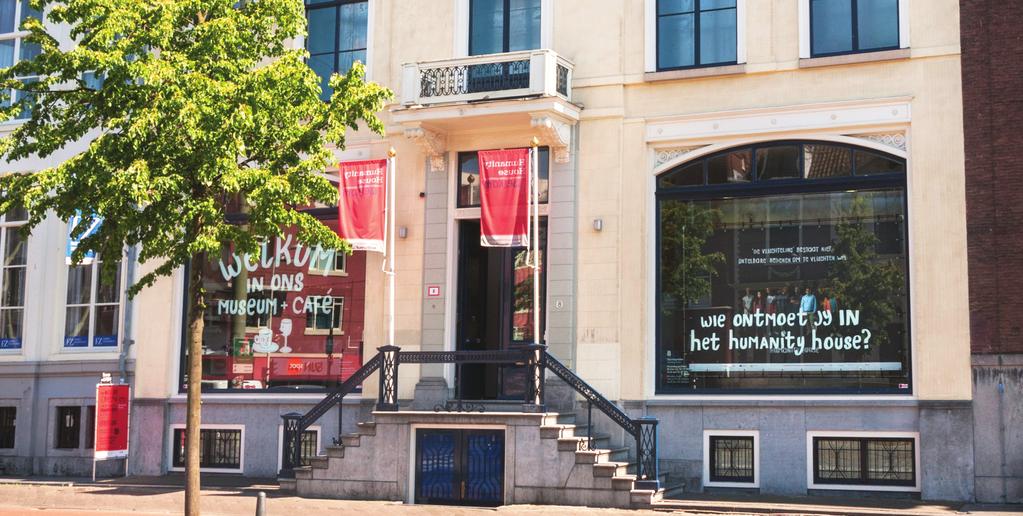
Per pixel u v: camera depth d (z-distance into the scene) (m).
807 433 19.12
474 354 19.09
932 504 17.59
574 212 21.11
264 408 22.92
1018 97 18.36
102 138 15.28
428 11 22.84
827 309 19.47
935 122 18.86
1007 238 18.17
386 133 22.73
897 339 18.94
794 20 20.03
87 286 25.34
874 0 19.67
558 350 20.91
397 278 22.28
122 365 24.27
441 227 22.03
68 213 15.75
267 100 15.65
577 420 20.56
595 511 16.98
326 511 18.17
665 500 18.02
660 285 20.66
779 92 20.03
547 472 18.06
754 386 19.83
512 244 20.20
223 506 18.78
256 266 23.66
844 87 19.58
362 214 21.38
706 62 20.75
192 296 15.64
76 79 16.02
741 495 18.94
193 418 15.28
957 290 18.39
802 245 19.77
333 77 16.83
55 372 25.19
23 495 20.50
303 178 16.25
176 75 15.19
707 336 20.25
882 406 18.66
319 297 23.11
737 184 20.23
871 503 17.72
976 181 18.48
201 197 15.84
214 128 15.07
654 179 20.88
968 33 18.80
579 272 20.97
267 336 23.41
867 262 19.28
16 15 26.84
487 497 18.52
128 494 19.92
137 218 15.55
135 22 15.81
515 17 22.27
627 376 20.38
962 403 18.11
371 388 22.23
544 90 20.27
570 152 21.23
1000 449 17.84
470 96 20.94
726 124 20.28
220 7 16.31
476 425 18.67
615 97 21.09
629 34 21.23
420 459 19.03
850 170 19.53
